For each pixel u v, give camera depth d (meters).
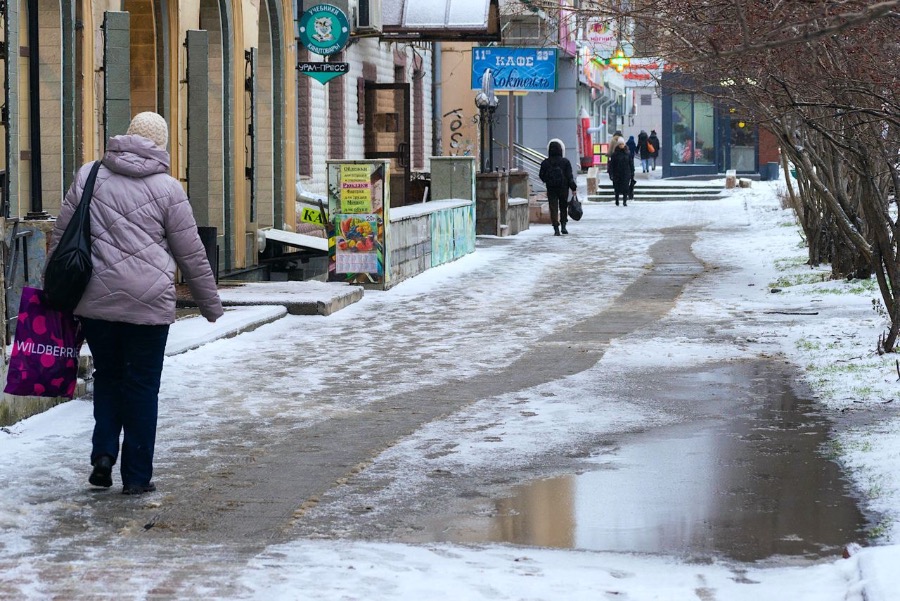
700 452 17.30
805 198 42.97
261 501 14.85
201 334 26.95
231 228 40.84
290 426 19.27
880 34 20.00
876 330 27.78
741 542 13.12
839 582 11.55
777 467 16.34
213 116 40.41
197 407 20.62
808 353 25.45
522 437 18.42
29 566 12.05
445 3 61.41
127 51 31.52
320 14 48.03
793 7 16.14
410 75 71.44
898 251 24.06
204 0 39.94
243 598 11.04
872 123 24.14
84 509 14.35
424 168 74.81
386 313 33.22
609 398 21.38
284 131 45.78
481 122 65.12
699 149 112.12
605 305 34.84
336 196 37.91
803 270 42.34
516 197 68.00
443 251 46.41
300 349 27.05
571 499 14.95
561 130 113.31
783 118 28.50
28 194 29.62
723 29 20.16
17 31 27.22
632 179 94.62
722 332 29.05
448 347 27.39
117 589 11.29
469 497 15.12
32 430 18.34
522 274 43.59
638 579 11.81
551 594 11.27
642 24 24.38
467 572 11.94
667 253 52.22
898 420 18.73
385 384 22.95
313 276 46.75
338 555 12.54
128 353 15.08
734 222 73.19
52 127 30.11
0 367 18.12
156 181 15.09
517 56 67.50
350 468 16.56
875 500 14.56
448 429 19.05
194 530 13.59
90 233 14.85
